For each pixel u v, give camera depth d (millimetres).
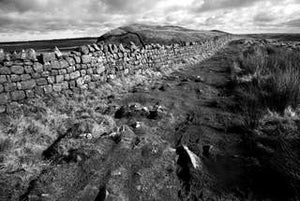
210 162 3695
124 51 9570
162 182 3191
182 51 15758
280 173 3115
